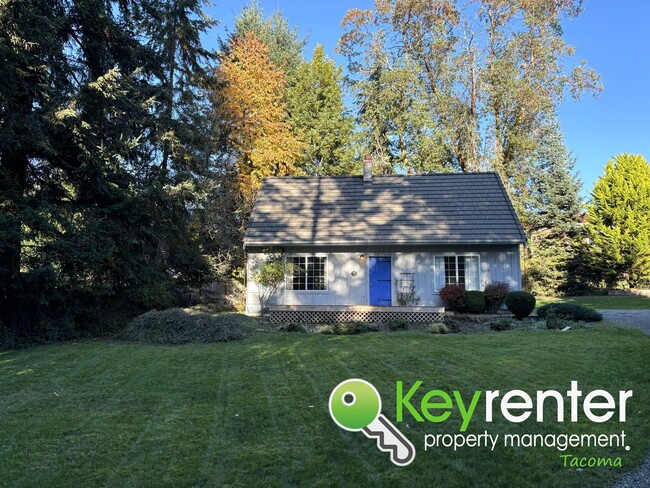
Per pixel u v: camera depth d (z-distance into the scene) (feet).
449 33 102.06
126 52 49.14
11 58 36.37
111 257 43.68
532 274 104.32
